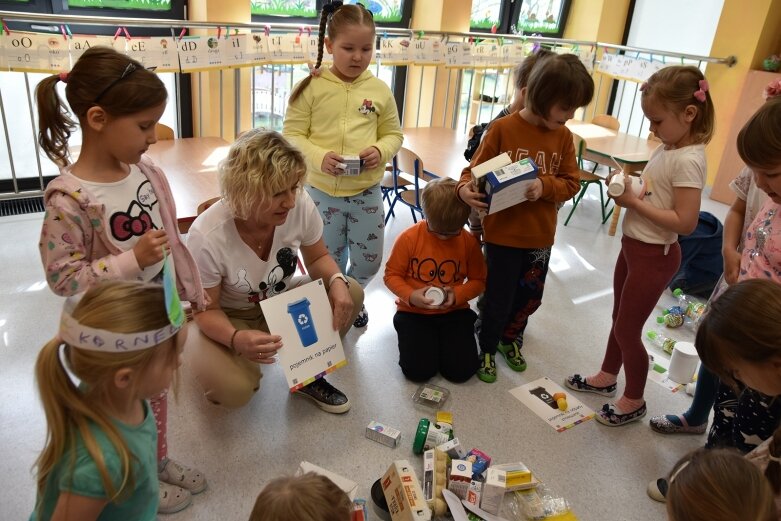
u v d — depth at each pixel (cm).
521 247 218
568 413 218
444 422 198
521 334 251
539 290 234
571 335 273
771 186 138
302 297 182
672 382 241
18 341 227
